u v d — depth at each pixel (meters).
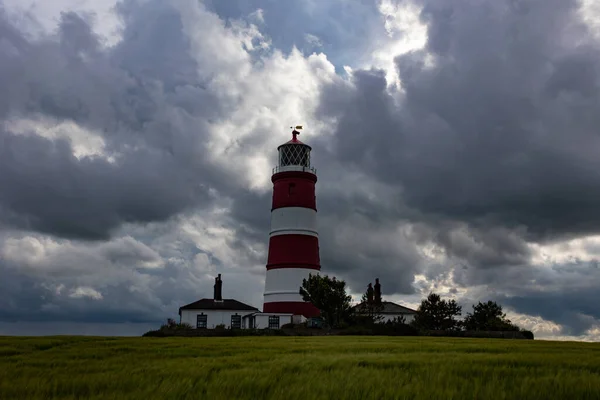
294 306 75.50
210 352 23.67
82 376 14.57
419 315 74.94
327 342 34.78
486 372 14.84
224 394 11.57
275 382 12.87
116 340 36.25
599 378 13.48
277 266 77.38
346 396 11.23
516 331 68.56
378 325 68.75
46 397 11.75
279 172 80.06
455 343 33.22
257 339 42.53
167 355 22.45
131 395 11.61
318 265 78.88
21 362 19.08
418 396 11.30
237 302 84.25
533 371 15.18
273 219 79.94
